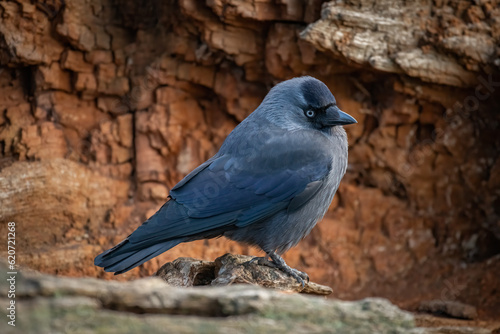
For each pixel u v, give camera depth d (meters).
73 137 14.44
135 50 14.33
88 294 5.11
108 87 14.37
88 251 13.23
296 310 5.26
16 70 14.25
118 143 14.51
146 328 4.81
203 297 5.25
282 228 8.99
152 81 14.33
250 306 5.21
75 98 14.45
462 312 11.84
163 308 5.18
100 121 14.60
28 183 13.34
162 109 14.38
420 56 12.25
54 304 4.85
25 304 4.83
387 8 12.41
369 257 14.19
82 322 4.78
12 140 13.89
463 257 13.92
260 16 12.77
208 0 12.63
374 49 12.33
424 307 12.44
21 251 13.08
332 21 12.23
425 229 14.27
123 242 8.22
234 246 14.01
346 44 12.23
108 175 14.42
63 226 13.69
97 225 13.95
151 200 14.42
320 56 12.84
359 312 5.37
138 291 5.20
